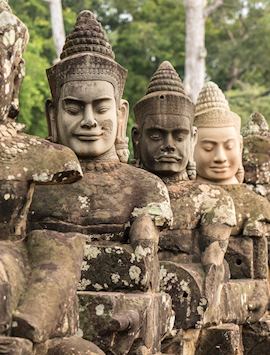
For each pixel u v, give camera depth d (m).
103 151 10.95
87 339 9.61
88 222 10.63
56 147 8.95
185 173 12.80
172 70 12.78
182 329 11.66
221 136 14.53
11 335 7.47
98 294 9.73
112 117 10.95
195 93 27.52
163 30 36.53
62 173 8.80
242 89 39.09
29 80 25.42
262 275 14.27
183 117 12.48
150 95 12.52
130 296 9.95
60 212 10.64
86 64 10.84
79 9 37.16
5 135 8.85
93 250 10.27
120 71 11.07
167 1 37.69
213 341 12.32
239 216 14.27
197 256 12.37
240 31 39.94
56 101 11.07
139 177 10.88
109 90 10.91
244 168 16.89
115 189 10.75
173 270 11.70
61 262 8.09
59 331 8.04
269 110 34.44
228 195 12.76
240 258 14.22
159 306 10.49
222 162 14.53
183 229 12.37
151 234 10.44
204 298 11.68
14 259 7.94
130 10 37.97
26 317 7.50
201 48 27.81
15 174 8.68
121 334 9.69
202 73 27.86
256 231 14.17
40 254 8.11
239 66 38.38
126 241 10.62
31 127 26.55
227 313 12.88
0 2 9.11
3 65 8.77
